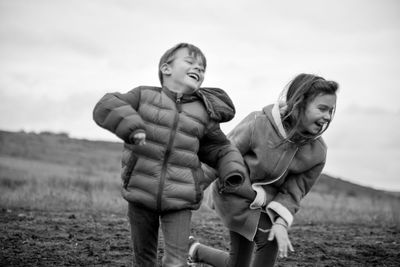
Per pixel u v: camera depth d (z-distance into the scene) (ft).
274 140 16.06
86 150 140.36
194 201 14.79
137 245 15.31
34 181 56.95
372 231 31.81
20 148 126.62
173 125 14.69
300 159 16.33
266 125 16.16
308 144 16.34
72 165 111.14
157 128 14.66
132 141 14.14
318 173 16.79
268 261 16.70
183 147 14.74
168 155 14.64
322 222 35.70
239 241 17.17
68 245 23.38
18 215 31.48
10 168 85.61
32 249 22.34
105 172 97.60
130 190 14.80
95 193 44.32
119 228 27.99
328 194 82.23
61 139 149.79
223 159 15.39
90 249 22.67
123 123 14.06
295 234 29.86
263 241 16.60
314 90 15.35
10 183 55.62
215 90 15.57
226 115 15.20
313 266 21.79
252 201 16.24
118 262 20.71
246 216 16.28
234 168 15.17
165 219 14.87
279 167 16.12
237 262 17.34
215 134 15.37
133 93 15.03
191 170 14.83
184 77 15.12
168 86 15.38
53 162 113.50
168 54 15.35
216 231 29.04
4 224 28.02
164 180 14.55
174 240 14.69
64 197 39.58
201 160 15.85
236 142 16.52
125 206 36.76
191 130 14.80
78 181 57.26
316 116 15.46
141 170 14.67
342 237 29.25
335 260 23.13
